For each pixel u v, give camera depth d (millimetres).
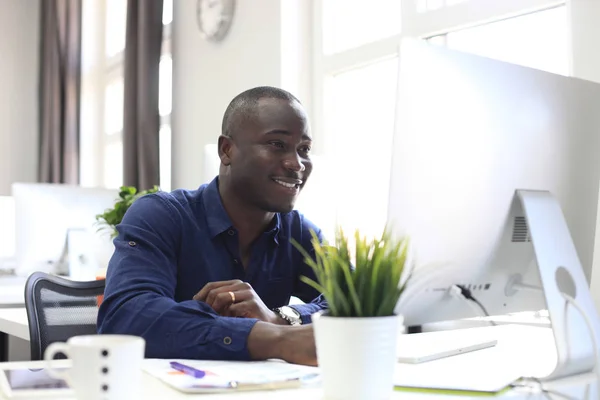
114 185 5516
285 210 1456
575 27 2049
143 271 1305
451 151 977
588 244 1217
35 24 6305
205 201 1515
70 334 1811
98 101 5742
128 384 710
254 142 1423
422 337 1316
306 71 3307
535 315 1664
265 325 1088
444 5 2617
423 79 946
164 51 4316
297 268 1609
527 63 2346
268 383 873
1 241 3406
